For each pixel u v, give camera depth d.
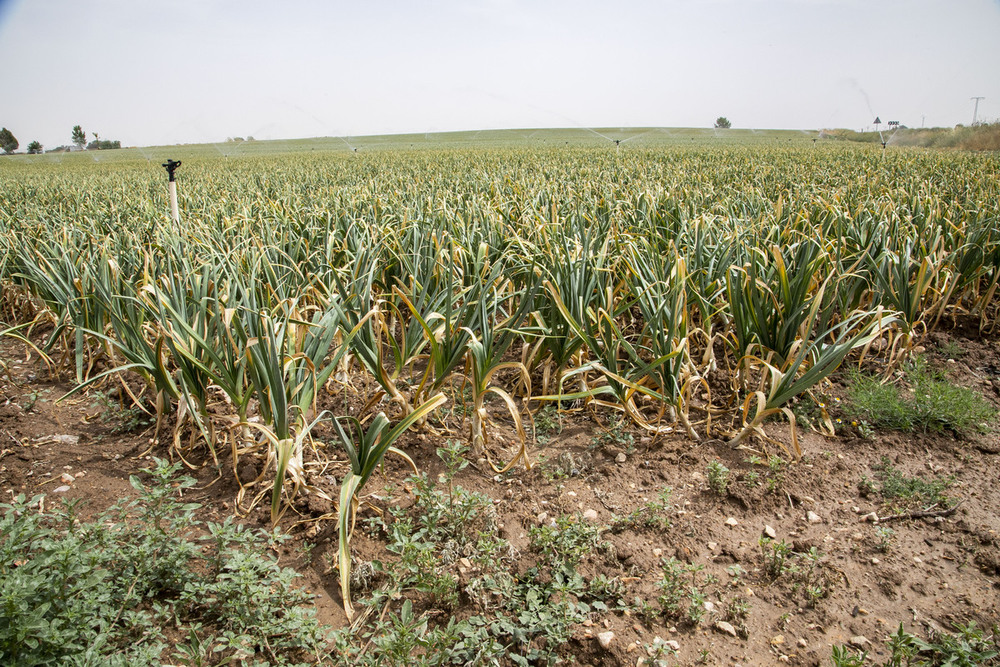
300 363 3.61
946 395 4.20
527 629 2.51
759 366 4.70
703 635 2.57
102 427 4.27
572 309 4.14
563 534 3.00
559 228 5.98
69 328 4.92
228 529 2.82
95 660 2.04
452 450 3.50
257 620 2.46
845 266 5.46
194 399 3.85
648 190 9.22
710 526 3.25
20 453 3.91
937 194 9.30
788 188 11.96
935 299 5.61
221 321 3.60
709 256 5.01
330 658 2.43
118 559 2.70
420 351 4.09
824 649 2.50
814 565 2.90
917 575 2.89
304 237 6.61
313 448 3.73
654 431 4.05
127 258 5.20
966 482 3.59
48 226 7.41
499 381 4.85
